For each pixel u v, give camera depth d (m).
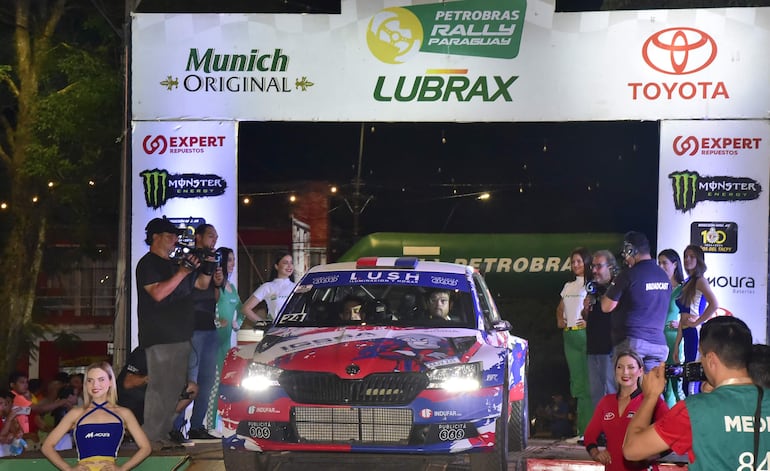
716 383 4.57
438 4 12.29
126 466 7.97
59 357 28.34
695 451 4.39
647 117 12.28
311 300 9.83
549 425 19.97
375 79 12.36
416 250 16.78
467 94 12.32
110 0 21.12
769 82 12.17
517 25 12.27
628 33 12.24
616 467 6.66
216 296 12.33
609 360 11.68
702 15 12.20
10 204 23.47
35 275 23.19
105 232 23.86
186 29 12.38
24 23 22.14
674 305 12.51
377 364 8.17
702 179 12.33
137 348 11.15
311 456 9.77
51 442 7.89
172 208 12.43
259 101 12.41
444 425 8.08
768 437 4.33
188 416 11.97
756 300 12.32
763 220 12.28
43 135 20.77
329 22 12.35
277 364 8.29
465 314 9.39
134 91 12.39
